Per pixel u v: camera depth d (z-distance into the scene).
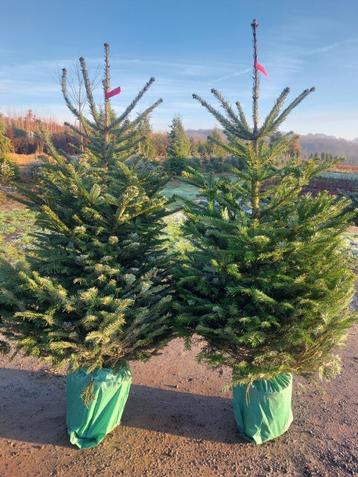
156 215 5.02
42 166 5.12
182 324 4.66
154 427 5.12
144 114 5.33
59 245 4.78
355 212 4.20
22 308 4.30
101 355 4.41
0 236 13.48
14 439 4.88
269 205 4.51
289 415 5.01
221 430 5.10
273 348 4.30
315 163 4.26
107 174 5.15
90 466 4.48
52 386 6.16
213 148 39.22
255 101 4.50
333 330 4.18
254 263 4.44
